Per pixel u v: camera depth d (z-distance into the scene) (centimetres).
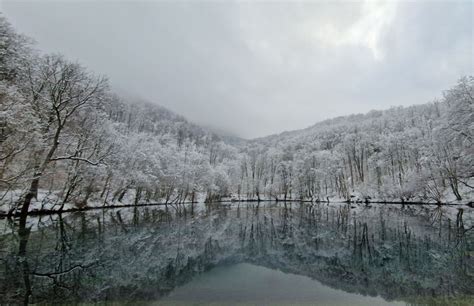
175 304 766
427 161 5041
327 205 6350
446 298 802
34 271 1066
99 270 1113
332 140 11269
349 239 1900
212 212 4475
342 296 841
